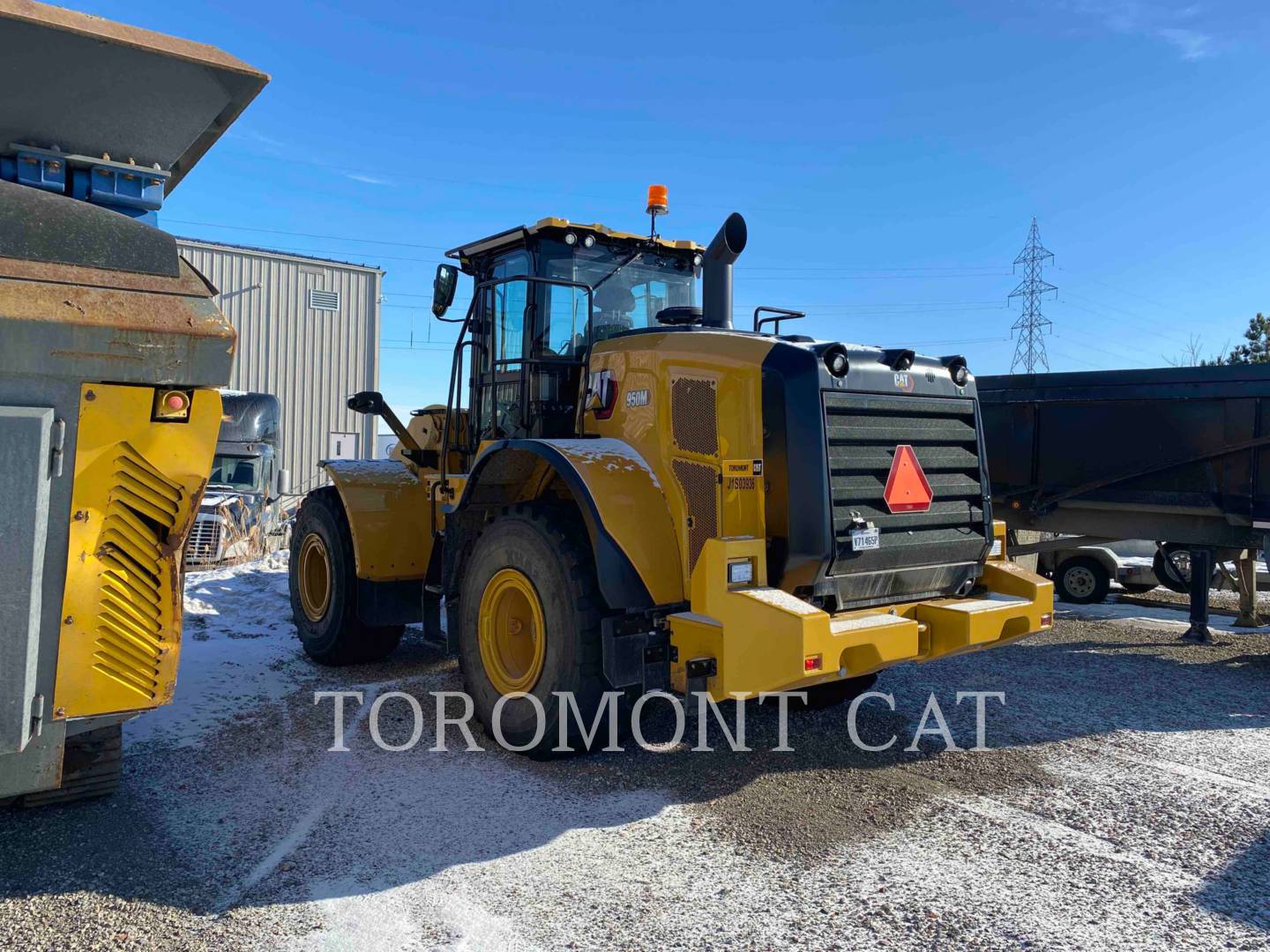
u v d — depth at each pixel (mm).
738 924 2799
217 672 5934
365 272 20859
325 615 6125
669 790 3939
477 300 5648
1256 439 7277
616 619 4066
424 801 3752
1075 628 8172
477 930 2729
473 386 5758
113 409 2629
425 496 5996
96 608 2715
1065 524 8719
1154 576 9727
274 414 13133
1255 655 7055
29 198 2594
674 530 4215
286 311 19984
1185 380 7770
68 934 2652
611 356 4695
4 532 2482
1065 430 8617
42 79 2891
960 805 3820
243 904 2855
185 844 3289
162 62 2936
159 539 2848
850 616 3984
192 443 2771
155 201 3309
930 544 4273
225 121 3371
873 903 2947
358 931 2705
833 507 3871
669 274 5742
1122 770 4305
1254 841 3475
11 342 2455
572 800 3793
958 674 6254
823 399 3893
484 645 4621
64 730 2709
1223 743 4754
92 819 3496
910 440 4270
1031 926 2812
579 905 2895
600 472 4176
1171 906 2953
